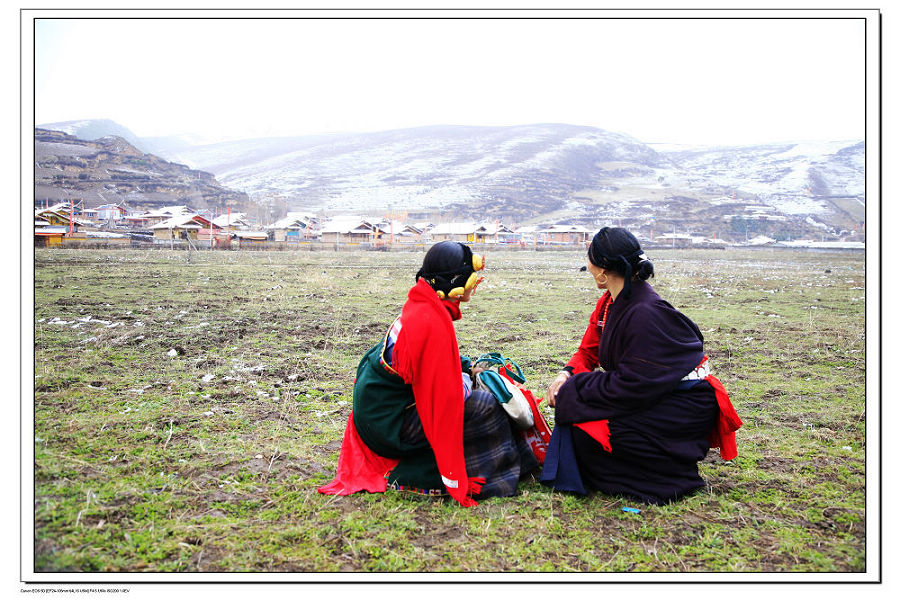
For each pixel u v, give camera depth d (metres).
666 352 3.56
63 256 27.78
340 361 7.18
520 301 13.79
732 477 4.02
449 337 3.57
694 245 89.38
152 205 112.25
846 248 73.50
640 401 3.57
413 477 3.71
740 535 3.27
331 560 2.94
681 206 145.25
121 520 3.21
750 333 9.50
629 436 3.62
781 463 4.27
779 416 5.34
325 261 30.80
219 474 3.86
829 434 4.87
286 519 3.32
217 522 3.25
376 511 3.43
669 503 3.63
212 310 10.91
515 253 55.72
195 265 24.14
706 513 3.52
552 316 11.19
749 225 125.44
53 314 9.80
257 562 2.90
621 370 3.61
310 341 8.27
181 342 7.84
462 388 3.59
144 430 4.57
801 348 8.24
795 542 3.19
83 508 3.28
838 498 3.70
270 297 13.20
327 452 4.32
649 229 126.75
